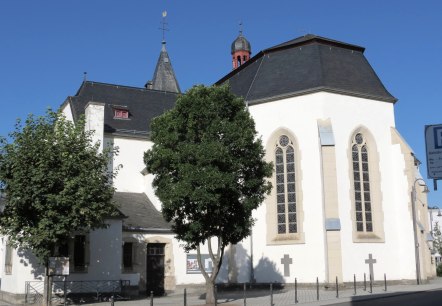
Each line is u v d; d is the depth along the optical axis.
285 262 28.56
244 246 29.59
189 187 18.77
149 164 20.64
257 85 32.09
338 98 29.77
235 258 29.48
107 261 24.81
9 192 20.22
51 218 19.88
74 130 21.72
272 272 28.86
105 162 22.20
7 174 20.55
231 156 19.50
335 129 29.31
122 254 27.06
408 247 29.31
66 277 23.23
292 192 29.38
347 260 27.98
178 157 19.39
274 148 30.25
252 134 20.38
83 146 21.44
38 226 19.92
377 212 29.58
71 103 34.59
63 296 23.47
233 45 48.34
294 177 29.41
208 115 19.81
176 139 19.81
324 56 31.73
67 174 20.38
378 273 28.67
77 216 20.03
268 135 30.44
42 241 19.92
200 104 19.89
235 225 20.36
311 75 30.61
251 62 35.16
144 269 27.50
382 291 24.48
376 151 30.27
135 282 26.59
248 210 20.36
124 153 33.69
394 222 29.86
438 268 45.16
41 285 23.28
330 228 27.41
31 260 23.31
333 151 28.34
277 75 31.92
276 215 29.55
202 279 29.08
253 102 30.98
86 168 21.00
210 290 20.25
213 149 18.88
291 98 30.12
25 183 19.95
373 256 28.75
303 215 28.56
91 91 36.28
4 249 26.36
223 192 19.31
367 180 29.89
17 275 23.06
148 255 28.11
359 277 28.11
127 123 34.84
